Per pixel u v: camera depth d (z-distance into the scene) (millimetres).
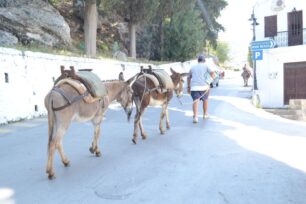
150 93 8938
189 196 5203
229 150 7875
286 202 4945
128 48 31172
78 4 28031
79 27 28516
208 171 6359
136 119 8680
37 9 21031
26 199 5156
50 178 5977
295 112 17656
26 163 6988
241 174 6164
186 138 9180
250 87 28922
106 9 24047
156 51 34812
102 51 26641
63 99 5949
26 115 12695
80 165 6793
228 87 29031
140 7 26969
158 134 9719
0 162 7082
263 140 8938
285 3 21688
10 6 20203
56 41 20203
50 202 5039
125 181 5875
